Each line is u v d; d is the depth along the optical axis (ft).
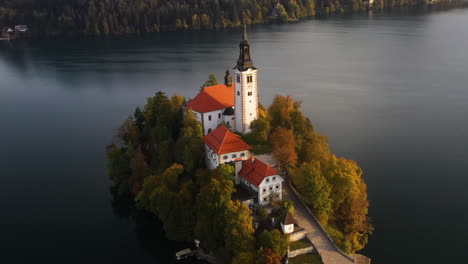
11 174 642.63
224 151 470.80
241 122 568.41
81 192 587.68
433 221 497.87
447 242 464.65
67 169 653.71
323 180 434.30
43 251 475.72
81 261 458.09
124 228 506.48
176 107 603.67
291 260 387.55
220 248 401.90
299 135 529.45
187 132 523.29
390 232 481.87
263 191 434.30
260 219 416.05
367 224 478.18
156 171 527.81
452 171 598.75
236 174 461.78
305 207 444.14
